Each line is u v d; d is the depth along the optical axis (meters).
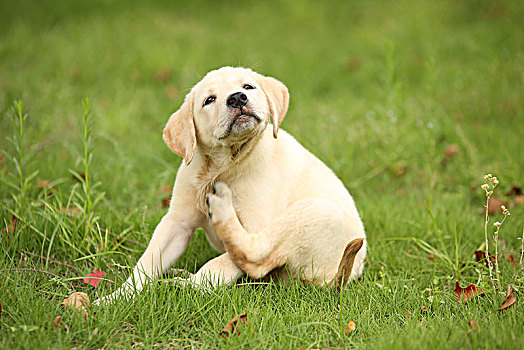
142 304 3.96
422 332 3.62
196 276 4.30
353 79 10.90
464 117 8.58
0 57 10.94
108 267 4.68
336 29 13.48
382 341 3.54
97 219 5.30
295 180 4.46
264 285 4.44
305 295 4.28
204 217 4.65
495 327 3.60
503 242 5.27
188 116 4.36
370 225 5.73
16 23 12.73
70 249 4.89
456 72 10.36
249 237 4.25
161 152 7.45
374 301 4.20
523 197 6.12
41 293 4.13
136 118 8.80
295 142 4.80
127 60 11.08
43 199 5.68
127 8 14.05
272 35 13.10
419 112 8.27
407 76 10.46
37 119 7.84
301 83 10.67
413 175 7.11
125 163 6.69
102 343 3.60
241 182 4.38
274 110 4.39
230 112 4.09
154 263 4.48
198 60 11.20
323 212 4.27
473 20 13.25
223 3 14.93
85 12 13.70
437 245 5.39
